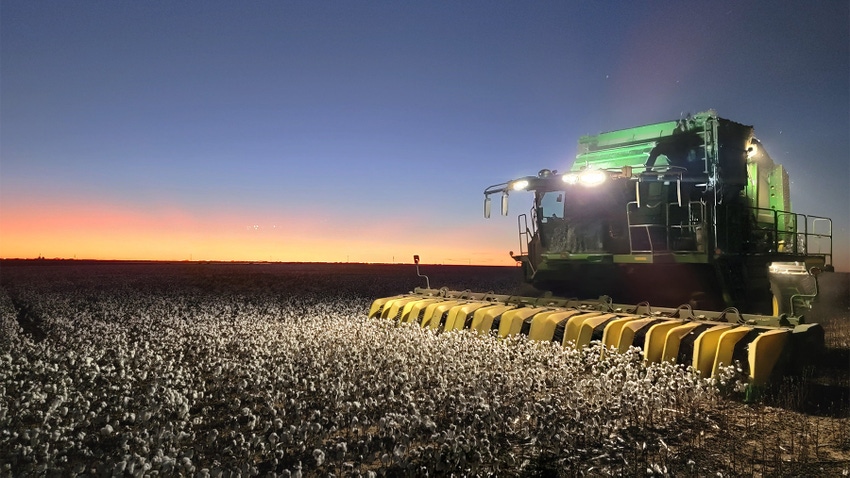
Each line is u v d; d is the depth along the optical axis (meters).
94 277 49.25
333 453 6.25
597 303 10.87
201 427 7.25
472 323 11.67
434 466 5.77
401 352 10.23
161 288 34.28
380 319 13.84
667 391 7.62
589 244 12.44
